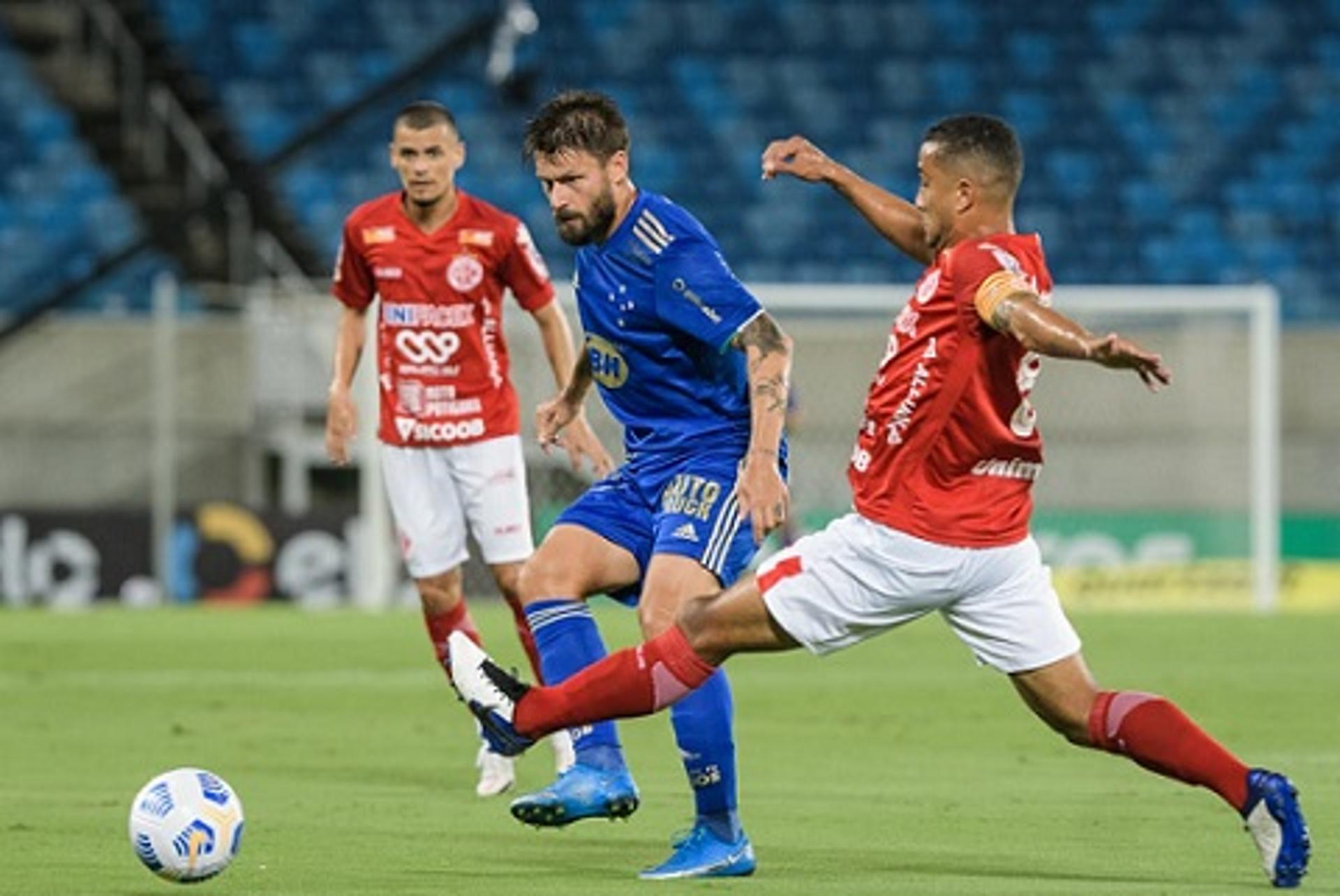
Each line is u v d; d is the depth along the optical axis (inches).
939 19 3836.1
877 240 3545.8
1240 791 822.5
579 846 968.9
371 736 1440.7
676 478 909.8
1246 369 2871.6
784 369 864.9
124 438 2874.0
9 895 827.4
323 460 2874.0
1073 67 3801.7
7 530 2721.5
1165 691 1749.5
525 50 3693.4
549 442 1023.0
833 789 1186.6
